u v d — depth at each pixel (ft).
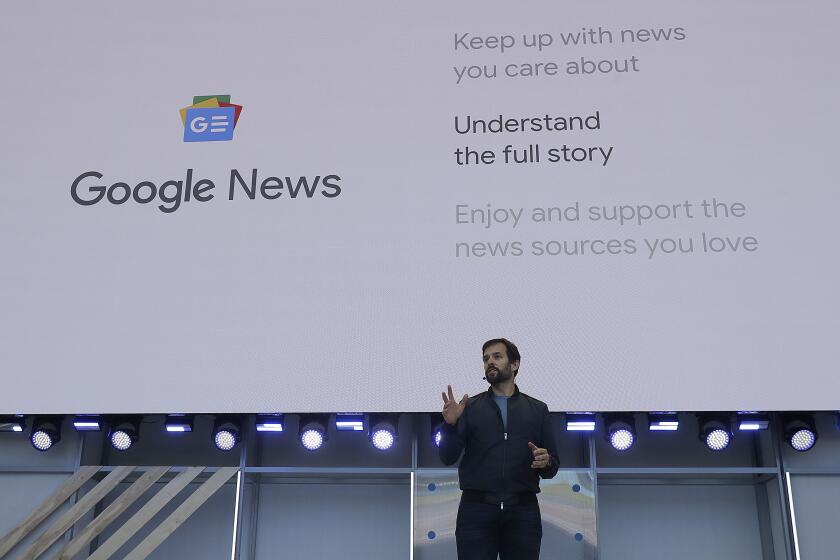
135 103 17.17
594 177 16.15
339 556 16.15
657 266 15.53
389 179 16.39
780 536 15.17
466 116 16.71
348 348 15.44
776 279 15.37
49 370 15.58
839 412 15.06
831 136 16.20
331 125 16.81
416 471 15.26
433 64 17.11
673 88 16.69
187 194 16.51
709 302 15.29
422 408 15.07
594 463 15.08
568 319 15.33
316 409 15.16
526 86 16.85
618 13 17.24
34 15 17.85
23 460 15.72
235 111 17.01
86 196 16.60
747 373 14.89
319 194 16.37
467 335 15.38
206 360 15.52
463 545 12.05
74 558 15.56
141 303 15.89
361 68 17.17
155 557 16.11
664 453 16.30
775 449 15.31
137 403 15.33
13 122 17.12
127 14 17.81
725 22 17.08
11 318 15.88
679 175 16.07
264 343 15.55
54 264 16.20
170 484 15.21
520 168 16.30
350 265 15.90
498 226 15.94
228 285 15.92
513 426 12.46
